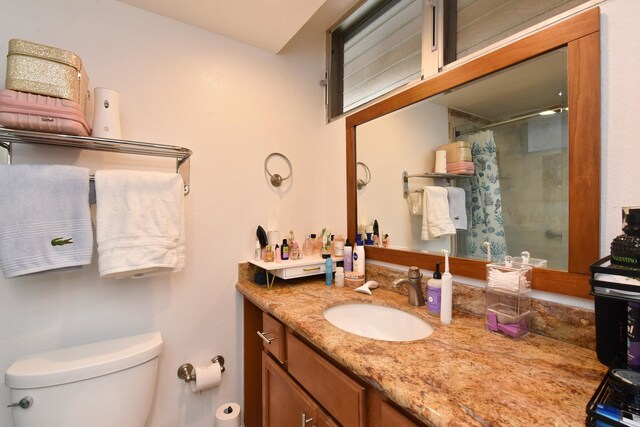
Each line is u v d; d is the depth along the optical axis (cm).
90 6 116
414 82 121
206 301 140
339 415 77
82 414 98
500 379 60
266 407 121
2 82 101
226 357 146
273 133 158
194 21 133
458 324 90
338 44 170
